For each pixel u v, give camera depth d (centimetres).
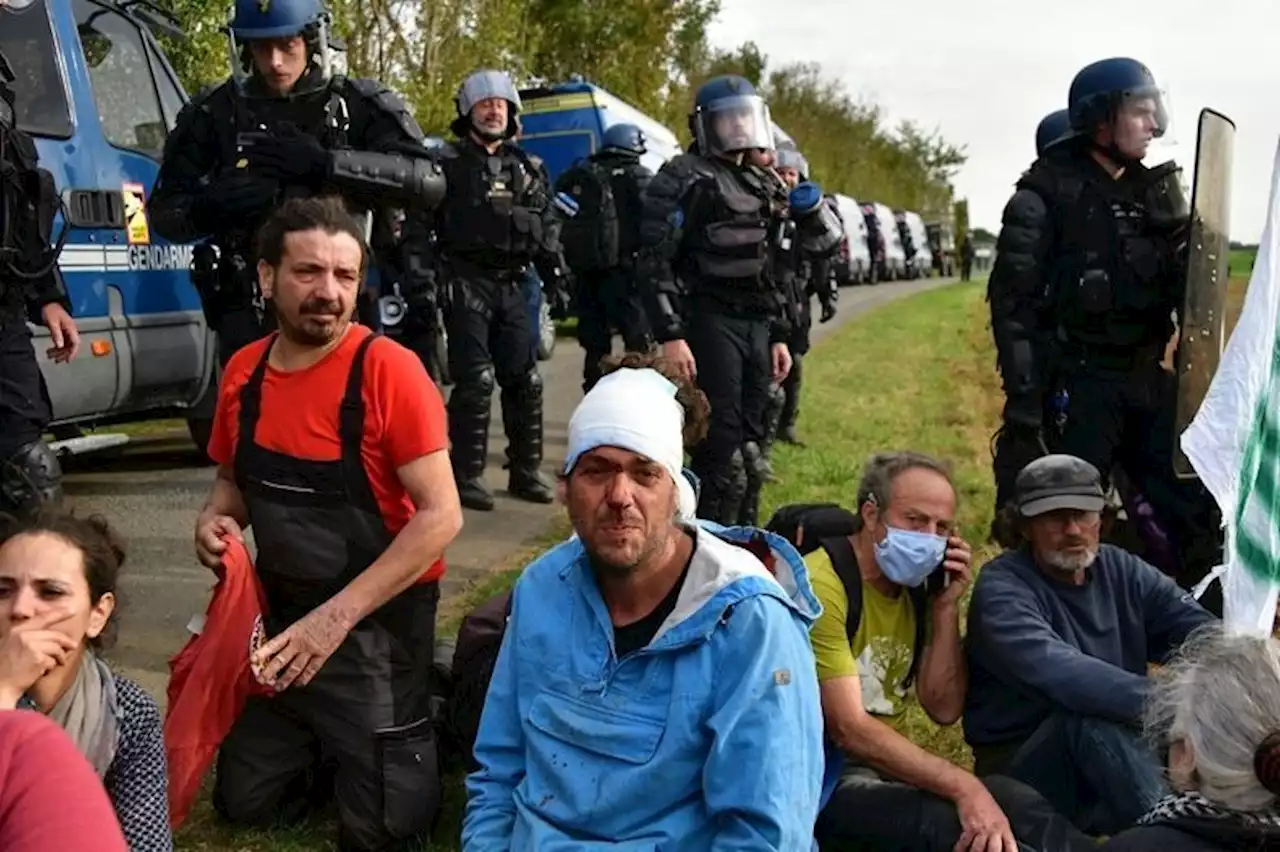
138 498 784
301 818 388
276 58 495
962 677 372
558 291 788
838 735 343
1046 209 511
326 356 365
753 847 246
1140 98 495
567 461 261
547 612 271
